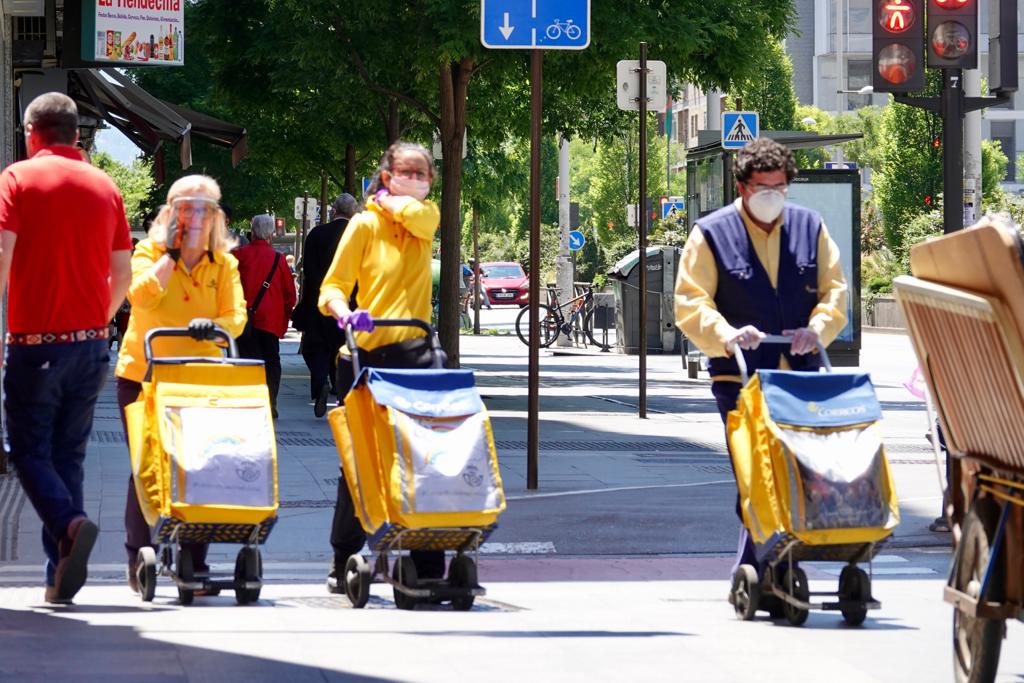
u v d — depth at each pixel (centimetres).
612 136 3216
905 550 1335
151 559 1010
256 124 4066
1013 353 663
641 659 831
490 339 5531
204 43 3123
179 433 972
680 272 980
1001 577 718
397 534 956
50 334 973
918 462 1895
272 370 2231
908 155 6988
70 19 2148
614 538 1346
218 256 1055
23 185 962
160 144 3198
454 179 2705
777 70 10238
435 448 959
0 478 1608
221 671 785
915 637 905
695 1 2667
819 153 10419
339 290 1031
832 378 929
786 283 975
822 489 902
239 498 972
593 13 2544
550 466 1805
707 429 2253
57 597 991
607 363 4034
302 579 1157
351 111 3275
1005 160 8194
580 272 8738
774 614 986
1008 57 1752
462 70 2711
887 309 6444
